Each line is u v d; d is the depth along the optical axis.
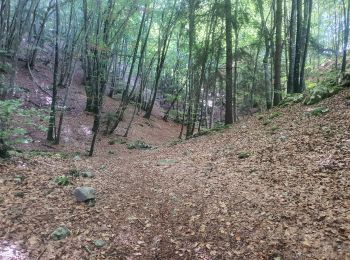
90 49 16.73
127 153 16.64
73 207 6.80
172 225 6.07
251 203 6.59
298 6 16.05
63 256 5.00
